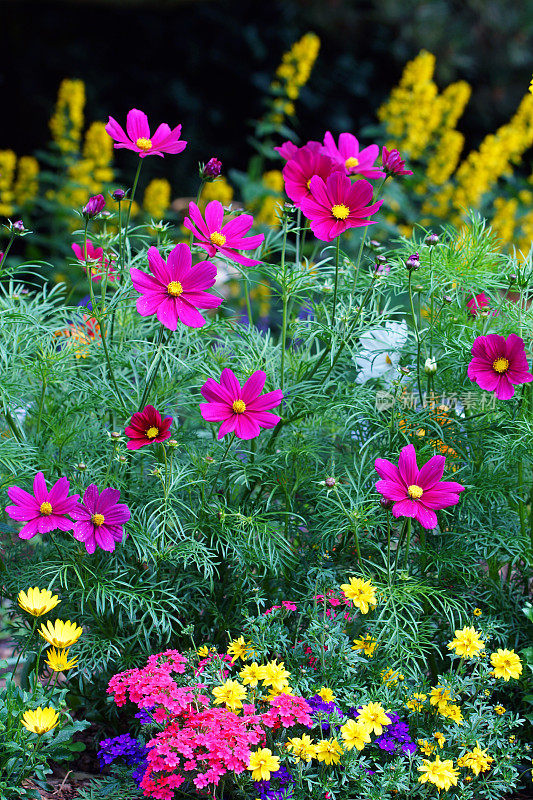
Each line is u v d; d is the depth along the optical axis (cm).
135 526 190
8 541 198
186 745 178
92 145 392
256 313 299
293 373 200
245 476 192
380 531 197
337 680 188
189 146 567
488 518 197
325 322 201
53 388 200
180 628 194
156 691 181
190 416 202
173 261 185
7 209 381
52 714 177
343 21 596
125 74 575
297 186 195
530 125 369
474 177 363
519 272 197
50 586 186
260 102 587
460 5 623
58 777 189
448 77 610
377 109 602
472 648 186
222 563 194
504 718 190
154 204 374
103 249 197
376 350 198
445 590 193
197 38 581
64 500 183
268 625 189
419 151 384
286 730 186
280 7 590
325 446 200
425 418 195
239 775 180
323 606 192
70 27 558
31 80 554
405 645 190
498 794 185
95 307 193
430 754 185
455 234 205
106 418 201
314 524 197
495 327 200
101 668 188
